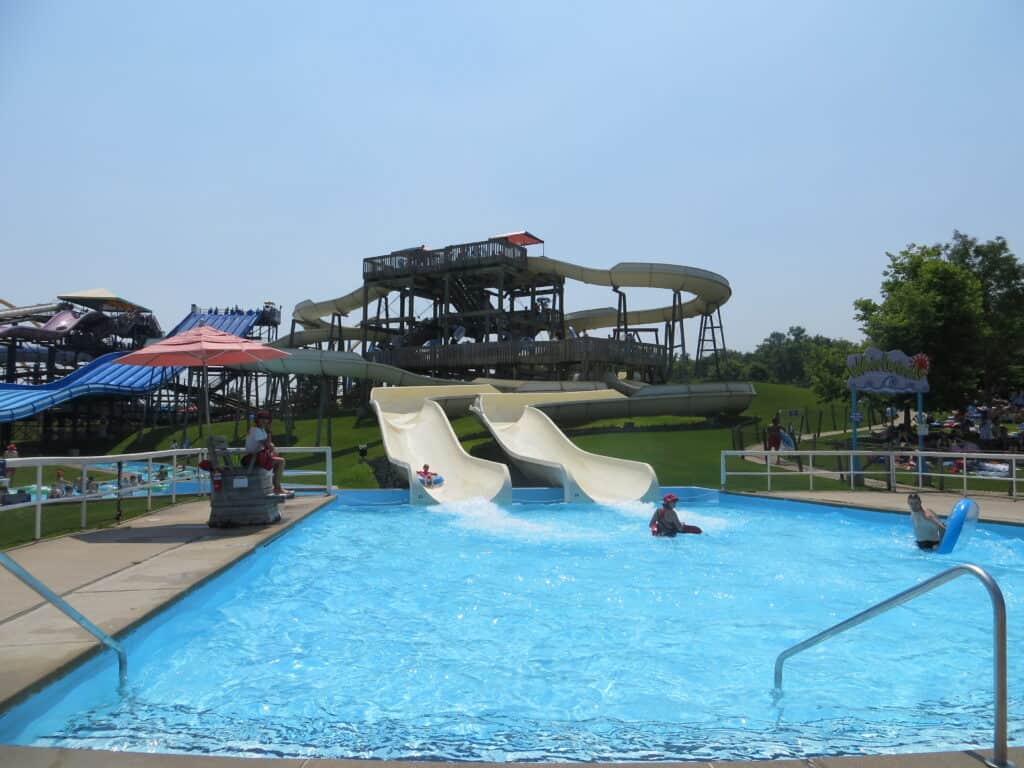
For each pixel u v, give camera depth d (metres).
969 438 27.91
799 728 4.68
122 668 5.14
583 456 20.52
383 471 23.28
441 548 11.57
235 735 4.43
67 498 10.10
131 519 11.55
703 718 4.87
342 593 8.52
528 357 38.97
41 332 47.09
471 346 40.56
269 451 11.20
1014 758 3.26
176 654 6.16
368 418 37.00
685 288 41.72
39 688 4.23
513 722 4.75
